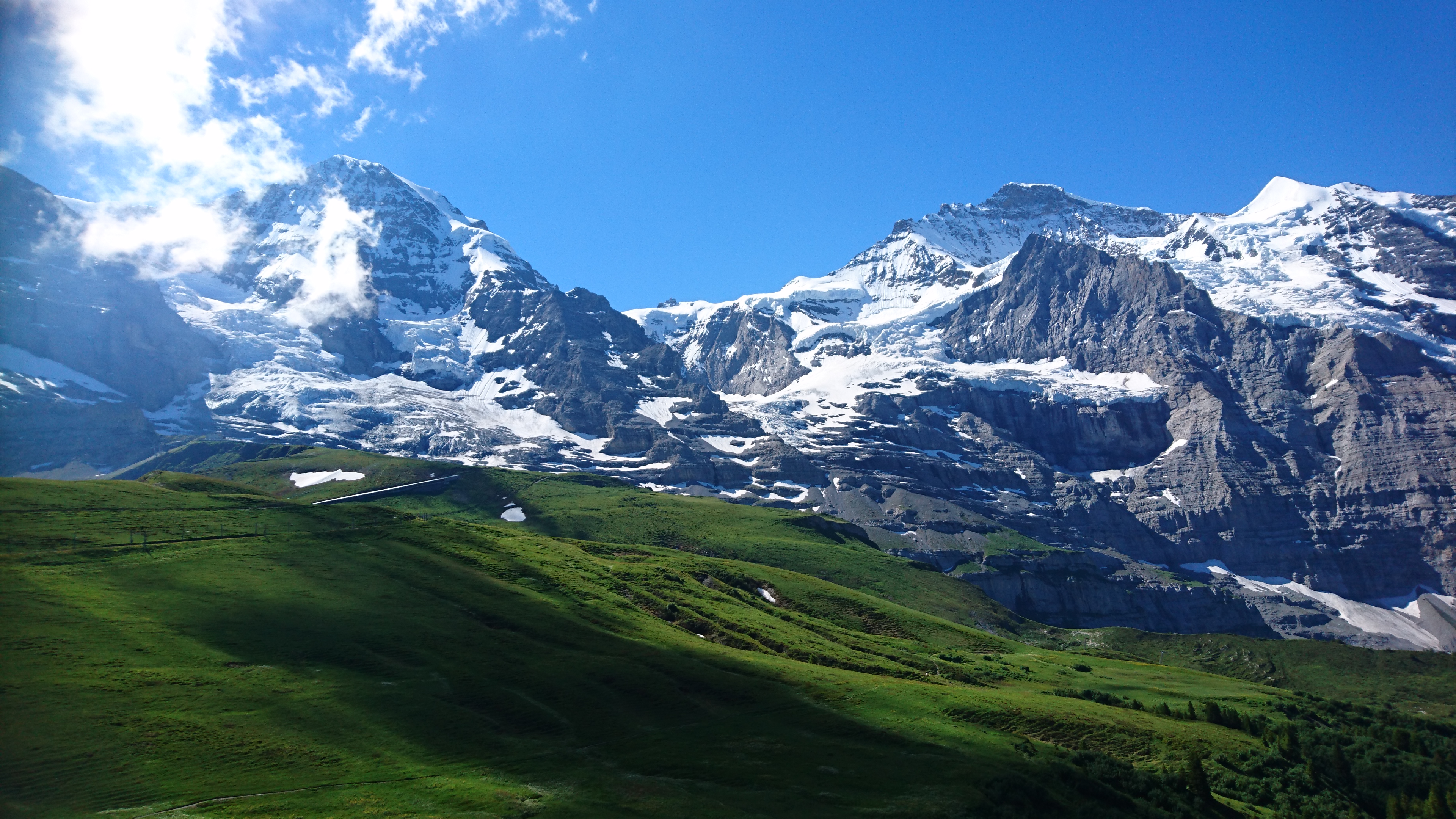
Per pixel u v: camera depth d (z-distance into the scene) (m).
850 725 122.38
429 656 130.62
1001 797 102.50
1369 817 123.94
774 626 180.00
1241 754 133.25
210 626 128.38
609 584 183.00
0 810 82.38
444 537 190.12
